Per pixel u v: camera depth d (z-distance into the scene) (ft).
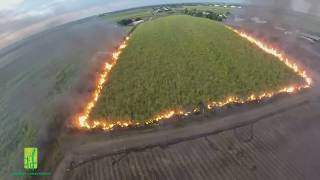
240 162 106.52
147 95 150.00
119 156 111.55
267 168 103.35
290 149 111.04
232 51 196.95
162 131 123.24
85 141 120.88
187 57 188.75
